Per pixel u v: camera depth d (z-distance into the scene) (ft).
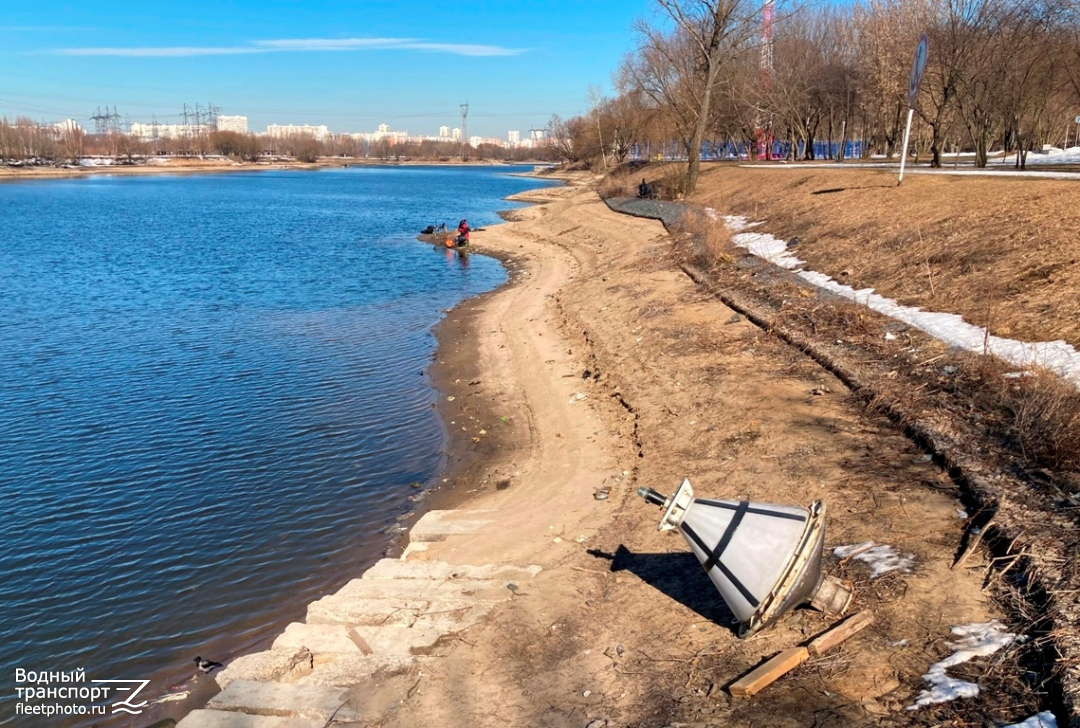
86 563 30.83
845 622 19.24
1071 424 25.80
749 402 37.04
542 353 57.72
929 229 55.77
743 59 186.80
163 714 22.57
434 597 24.58
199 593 28.76
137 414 47.24
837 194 81.15
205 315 76.43
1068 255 40.73
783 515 19.29
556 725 18.04
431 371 56.03
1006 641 17.83
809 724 16.53
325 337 66.95
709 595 22.62
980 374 32.37
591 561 26.48
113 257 118.52
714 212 99.55
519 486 36.09
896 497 25.75
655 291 64.59
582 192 208.95
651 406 41.42
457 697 19.51
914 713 16.29
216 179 416.26
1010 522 22.06
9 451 41.57
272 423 45.70
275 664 21.36
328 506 35.35
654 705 18.15
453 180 403.95
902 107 143.64
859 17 174.40
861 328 42.45
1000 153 185.37
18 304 81.61
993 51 106.42
